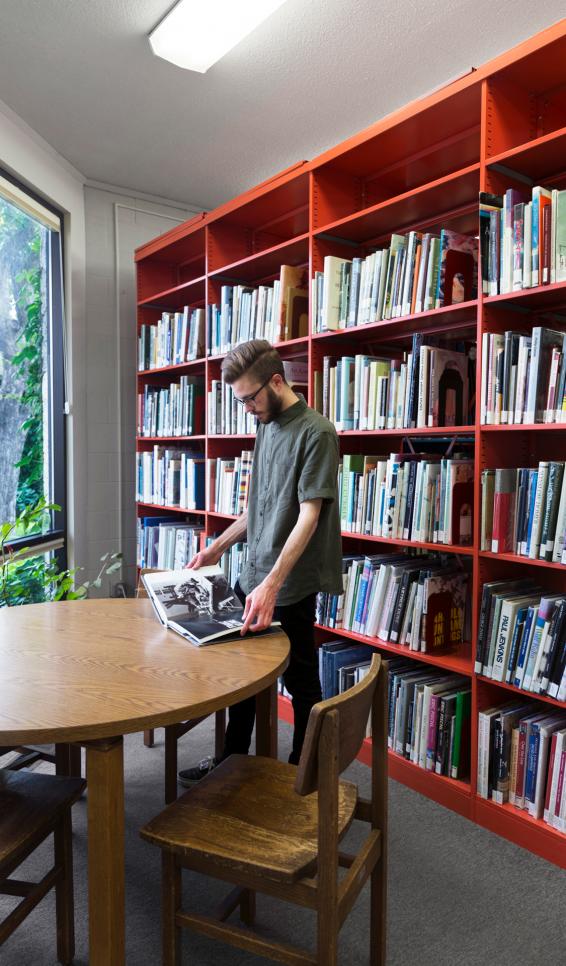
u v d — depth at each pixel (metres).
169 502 3.61
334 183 2.59
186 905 1.61
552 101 2.05
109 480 4.05
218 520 3.30
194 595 1.76
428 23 2.36
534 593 2.01
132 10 2.33
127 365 4.10
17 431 3.35
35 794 1.37
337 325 2.50
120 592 4.01
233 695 1.21
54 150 3.44
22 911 1.25
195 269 4.06
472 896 1.66
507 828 1.90
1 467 3.19
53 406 3.73
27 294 3.41
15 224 3.25
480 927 1.55
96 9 2.33
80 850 1.84
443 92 2.02
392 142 2.32
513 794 1.93
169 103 2.96
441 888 1.69
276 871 1.07
